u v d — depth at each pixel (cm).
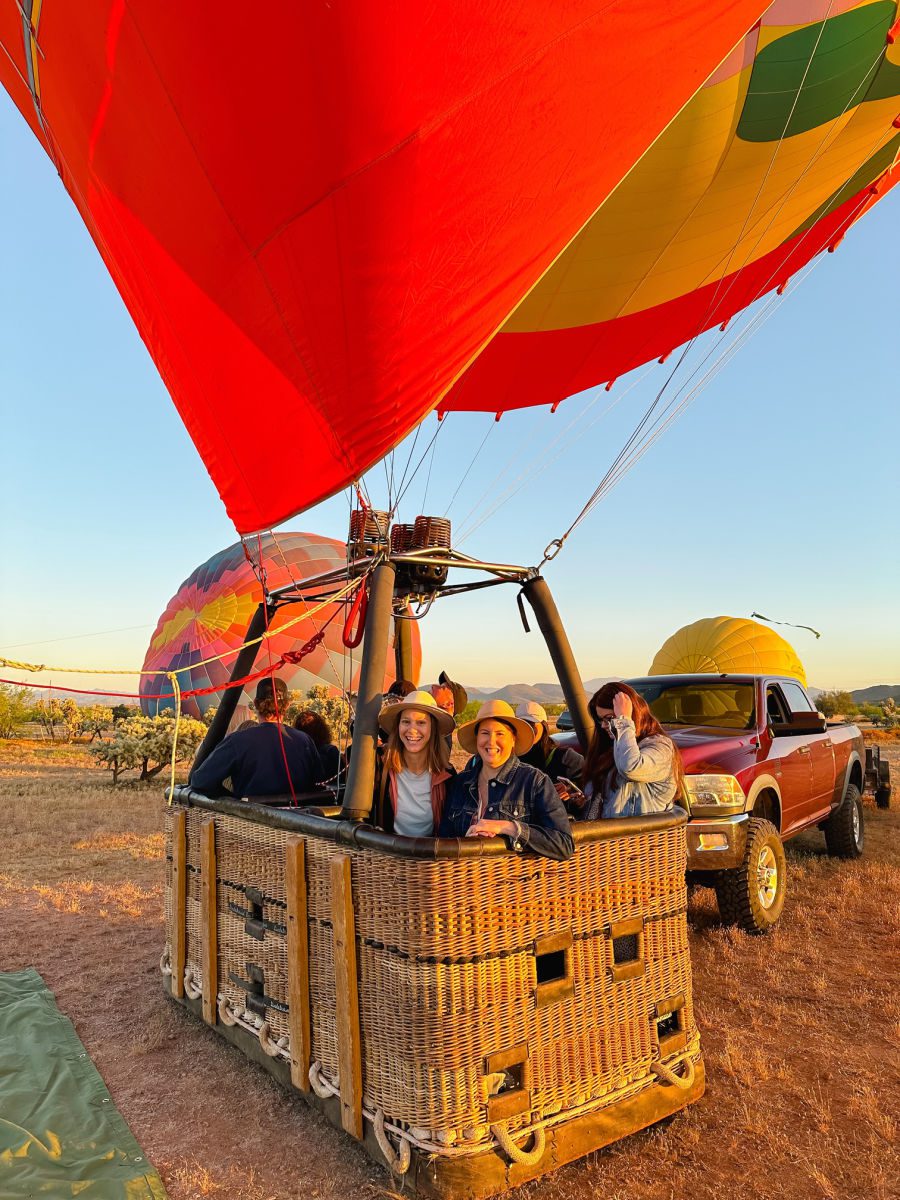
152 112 320
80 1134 302
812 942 526
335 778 473
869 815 1048
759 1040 387
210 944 384
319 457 354
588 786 375
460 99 281
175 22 291
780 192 585
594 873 294
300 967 308
